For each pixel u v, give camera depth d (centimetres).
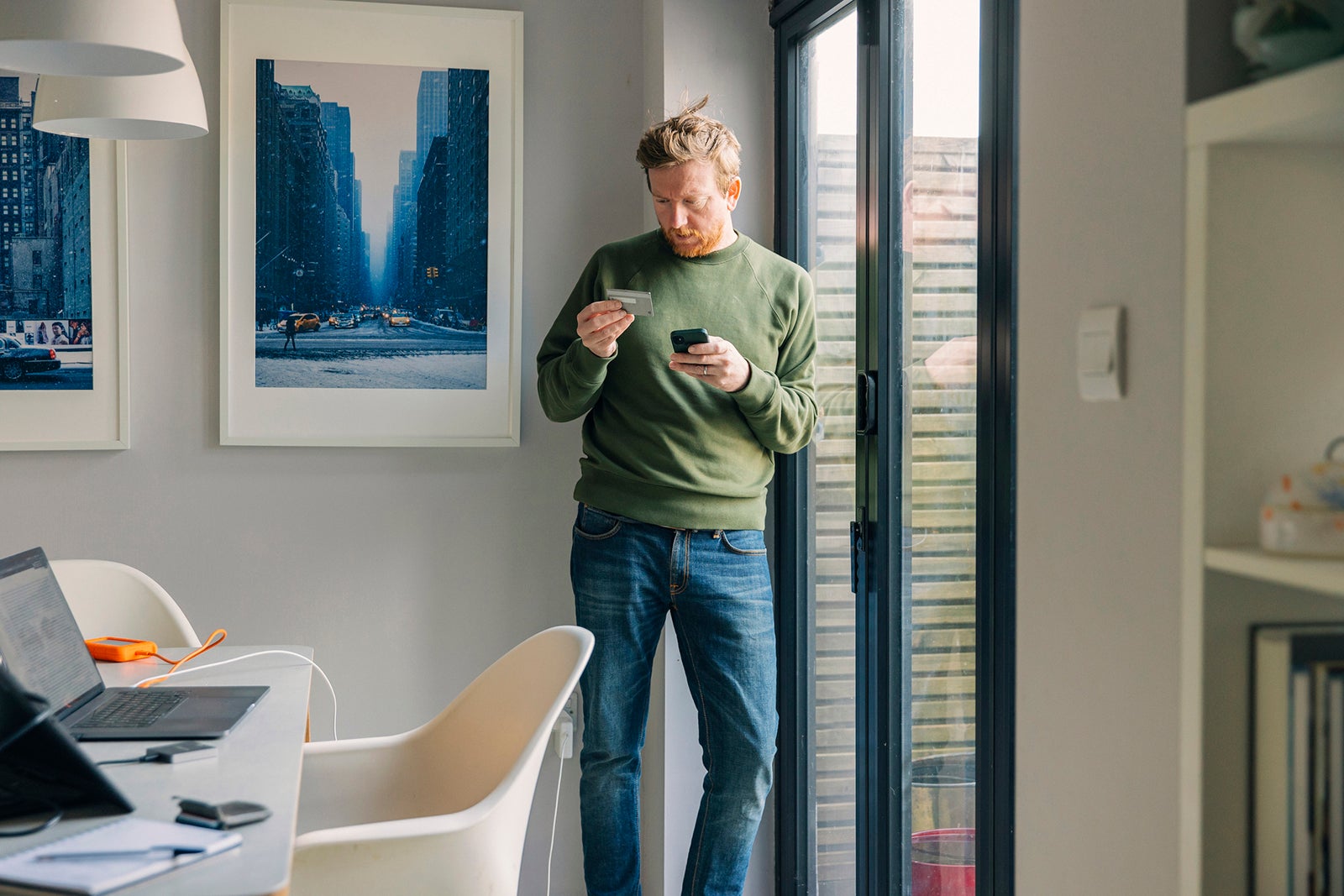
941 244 196
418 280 281
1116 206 110
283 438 277
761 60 273
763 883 279
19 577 164
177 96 204
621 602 228
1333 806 86
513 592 290
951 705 193
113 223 268
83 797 122
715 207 222
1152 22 104
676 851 271
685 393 225
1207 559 90
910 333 210
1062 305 122
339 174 277
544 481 290
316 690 282
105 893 100
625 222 291
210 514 277
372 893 149
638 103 291
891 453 216
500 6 285
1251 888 91
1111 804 113
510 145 283
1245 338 92
